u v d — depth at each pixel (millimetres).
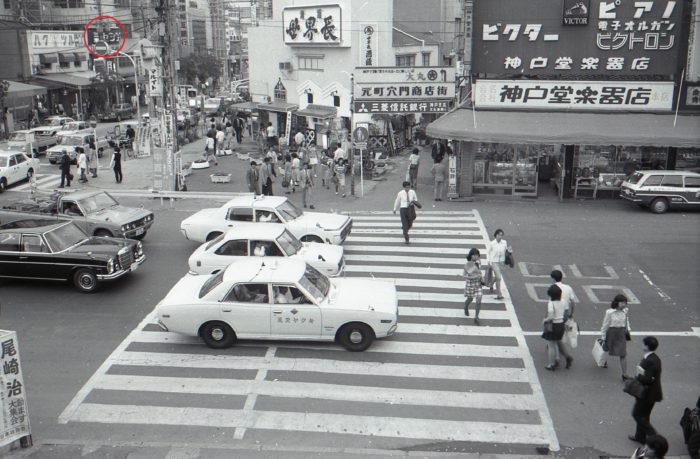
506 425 9219
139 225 18297
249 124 45906
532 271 15969
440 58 43750
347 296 11781
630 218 21031
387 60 37594
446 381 10492
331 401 9844
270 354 11430
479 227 20125
